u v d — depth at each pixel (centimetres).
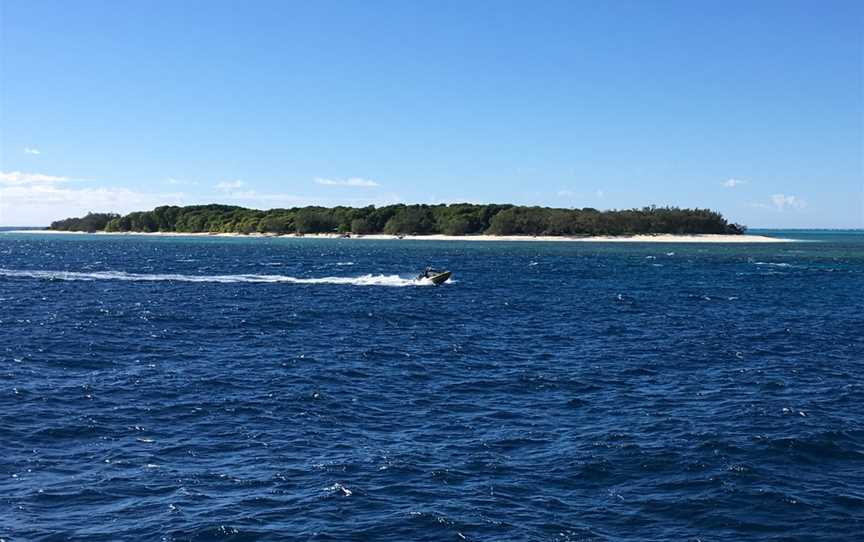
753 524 1456
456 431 2073
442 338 3772
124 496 1580
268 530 1418
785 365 3039
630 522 1468
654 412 2272
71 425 2077
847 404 2366
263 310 4875
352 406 2338
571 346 3544
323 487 1633
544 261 11000
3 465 1752
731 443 1934
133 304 5216
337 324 4259
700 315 4803
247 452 1877
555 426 2125
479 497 1584
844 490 1628
